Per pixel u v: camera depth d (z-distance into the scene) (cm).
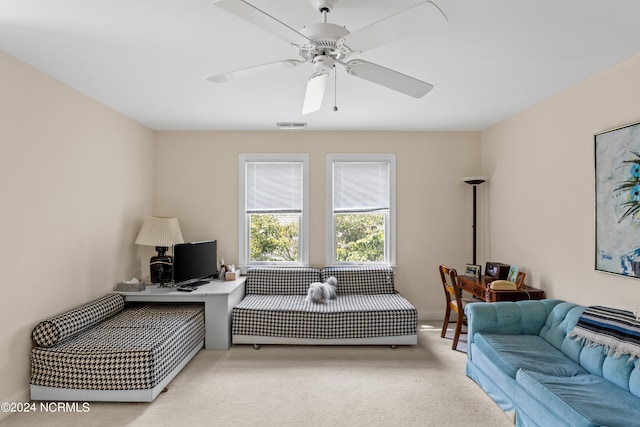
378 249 515
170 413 276
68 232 335
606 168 299
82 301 355
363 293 486
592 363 260
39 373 291
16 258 279
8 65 271
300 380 330
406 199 512
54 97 318
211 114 429
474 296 460
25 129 287
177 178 506
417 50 268
